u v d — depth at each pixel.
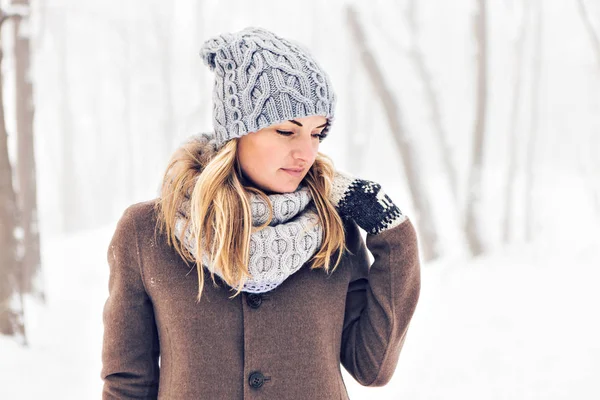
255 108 1.17
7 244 4.62
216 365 1.20
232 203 1.17
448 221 15.23
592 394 3.78
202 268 1.18
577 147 22.84
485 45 8.77
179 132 22.14
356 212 1.29
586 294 5.86
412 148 8.79
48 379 3.97
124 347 1.25
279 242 1.16
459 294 6.48
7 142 4.69
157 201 1.26
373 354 1.31
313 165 1.30
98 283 8.77
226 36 1.25
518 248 8.70
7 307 4.57
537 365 4.31
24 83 7.08
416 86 11.25
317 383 1.23
